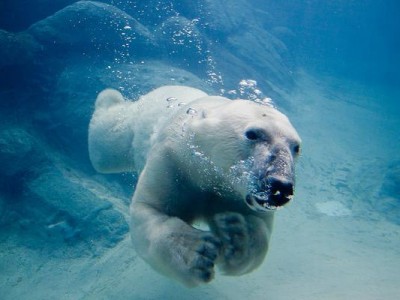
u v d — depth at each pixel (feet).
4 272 24.08
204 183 9.87
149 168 10.36
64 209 26.43
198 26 51.67
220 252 8.35
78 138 32.04
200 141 9.43
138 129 14.30
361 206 33.76
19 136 29.63
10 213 27.71
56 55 36.19
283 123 9.09
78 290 21.44
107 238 24.88
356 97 75.82
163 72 35.88
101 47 37.04
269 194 7.80
